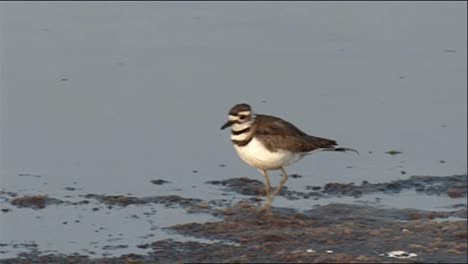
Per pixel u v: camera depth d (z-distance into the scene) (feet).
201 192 56.24
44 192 55.67
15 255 46.44
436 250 45.29
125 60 76.18
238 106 51.60
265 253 45.47
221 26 83.20
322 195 56.03
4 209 52.95
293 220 50.72
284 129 51.52
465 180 58.39
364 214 51.85
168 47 78.79
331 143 53.21
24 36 80.07
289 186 57.62
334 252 45.21
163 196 55.11
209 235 48.85
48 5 87.15
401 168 60.70
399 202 54.70
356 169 60.75
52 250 47.19
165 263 45.09
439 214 52.13
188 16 85.51
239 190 56.75
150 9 86.99
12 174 58.39
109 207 53.42
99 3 88.02
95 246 47.67
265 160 51.44
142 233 49.44
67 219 51.52
